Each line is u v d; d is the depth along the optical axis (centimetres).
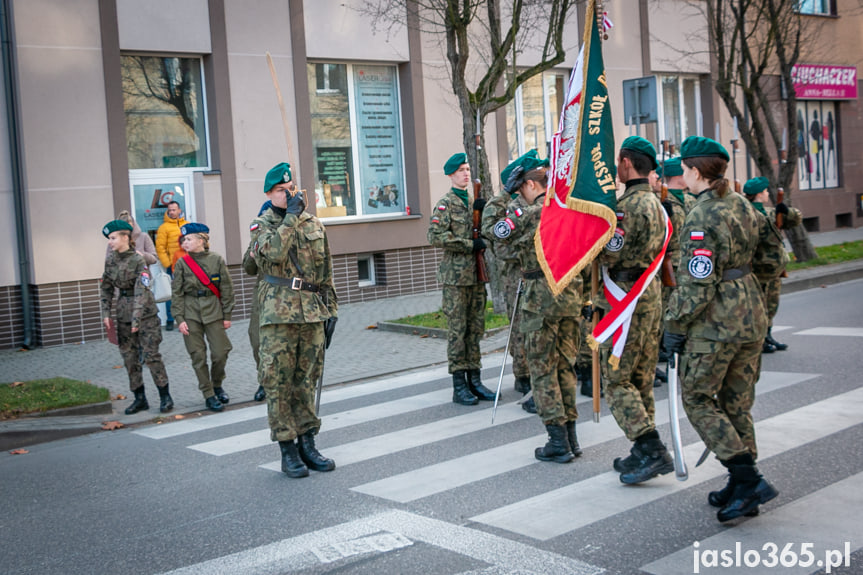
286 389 590
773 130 1705
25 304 1216
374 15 1525
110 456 690
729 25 1955
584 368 782
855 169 2547
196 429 767
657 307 525
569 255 513
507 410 753
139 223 1328
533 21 1606
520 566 413
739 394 463
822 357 868
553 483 538
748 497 442
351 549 450
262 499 547
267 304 580
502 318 1219
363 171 1575
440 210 781
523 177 604
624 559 414
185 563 448
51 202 1220
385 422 738
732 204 443
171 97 1360
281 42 1433
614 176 504
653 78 1167
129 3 1282
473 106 1226
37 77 1206
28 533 514
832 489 490
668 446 599
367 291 1547
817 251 1877
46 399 832
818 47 2369
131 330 832
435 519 486
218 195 1377
